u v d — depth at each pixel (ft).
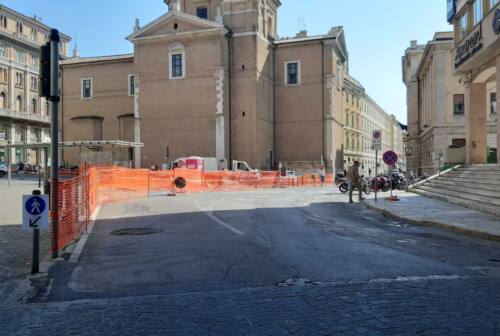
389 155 74.33
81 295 22.26
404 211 57.47
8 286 23.90
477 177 73.10
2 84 235.61
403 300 20.63
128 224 47.01
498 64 75.72
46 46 28.55
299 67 176.65
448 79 155.63
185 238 38.22
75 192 39.27
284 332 16.88
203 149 158.81
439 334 16.57
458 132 154.20
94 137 192.85
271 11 183.42
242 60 162.50
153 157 164.45
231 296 21.49
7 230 41.73
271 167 174.91
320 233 41.42
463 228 42.34
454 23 94.94
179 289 23.03
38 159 247.09
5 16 241.76
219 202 73.67
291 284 23.61
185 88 161.48
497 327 17.26
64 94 199.11
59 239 33.40
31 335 17.04
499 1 68.64
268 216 54.54
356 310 19.25
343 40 196.34
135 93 167.43
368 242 36.73
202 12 177.37
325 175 157.69
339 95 193.47
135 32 166.61
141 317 18.74
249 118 161.27
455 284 23.50
